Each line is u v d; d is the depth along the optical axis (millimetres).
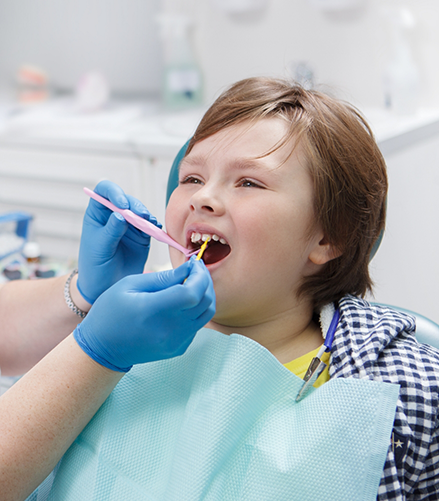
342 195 667
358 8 1890
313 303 727
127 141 1837
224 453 583
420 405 589
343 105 727
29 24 2695
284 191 630
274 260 637
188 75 2215
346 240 688
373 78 1931
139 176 1889
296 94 701
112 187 735
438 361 635
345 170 663
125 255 772
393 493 558
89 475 624
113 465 622
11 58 2783
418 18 1843
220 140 657
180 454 591
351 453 557
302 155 643
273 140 642
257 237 619
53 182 2062
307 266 695
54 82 2754
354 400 572
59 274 1311
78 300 791
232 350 608
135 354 570
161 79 2574
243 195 630
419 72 1901
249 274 635
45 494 685
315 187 645
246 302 658
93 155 1948
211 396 599
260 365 602
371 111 1864
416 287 1870
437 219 1904
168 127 1973
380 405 564
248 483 577
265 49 2096
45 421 567
